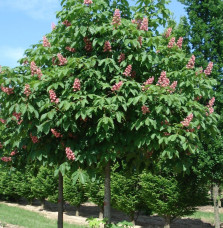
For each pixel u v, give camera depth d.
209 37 13.21
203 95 5.66
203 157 10.54
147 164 6.71
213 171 10.79
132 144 5.61
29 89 5.26
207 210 21.25
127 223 6.09
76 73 5.61
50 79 5.37
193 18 13.69
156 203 12.37
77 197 17.89
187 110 5.41
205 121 5.72
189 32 13.72
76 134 5.71
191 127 5.07
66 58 5.85
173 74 5.66
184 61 6.00
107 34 5.61
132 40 5.24
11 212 16.31
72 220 16.55
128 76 5.46
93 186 16.05
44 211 20.11
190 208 12.55
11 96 5.50
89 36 5.74
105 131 5.21
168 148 5.16
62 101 4.95
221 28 13.22
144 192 12.57
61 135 5.55
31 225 11.97
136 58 5.32
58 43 6.04
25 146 6.52
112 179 14.22
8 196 24.08
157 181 12.20
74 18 5.61
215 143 10.55
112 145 5.40
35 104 5.47
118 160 6.94
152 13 6.25
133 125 5.19
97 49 5.68
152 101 5.20
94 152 5.38
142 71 5.94
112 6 6.35
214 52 13.12
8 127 6.49
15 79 5.29
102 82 5.39
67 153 5.19
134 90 5.16
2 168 7.22
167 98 4.86
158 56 5.81
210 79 5.70
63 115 5.19
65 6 5.85
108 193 6.27
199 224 15.77
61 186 7.11
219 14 13.62
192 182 11.68
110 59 5.33
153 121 5.07
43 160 5.82
